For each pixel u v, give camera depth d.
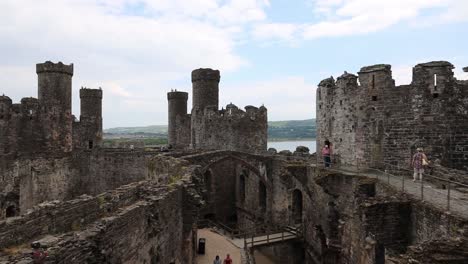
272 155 48.31
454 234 14.22
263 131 59.41
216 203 54.56
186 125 77.75
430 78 30.56
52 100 52.34
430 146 30.61
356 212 22.11
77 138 68.69
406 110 31.47
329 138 39.16
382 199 20.77
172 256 21.48
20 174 44.75
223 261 31.88
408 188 23.42
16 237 13.01
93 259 12.84
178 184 23.48
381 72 32.53
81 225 15.92
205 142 60.00
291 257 41.84
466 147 30.06
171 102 80.75
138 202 17.98
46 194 49.91
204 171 46.19
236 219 55.59
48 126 51.41
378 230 19.80
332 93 38.47
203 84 65.00
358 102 34.34
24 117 50.03
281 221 44.78
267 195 47.47
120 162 56.31
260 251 47.47
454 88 30.20
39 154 49.44
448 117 30.19
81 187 57.25
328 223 33.25
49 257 10.98
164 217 19.86
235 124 58.09
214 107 60.41
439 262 12.76
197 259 32.41
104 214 16.92
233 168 55.97
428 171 26.84
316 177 33.53
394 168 31.28
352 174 30.23
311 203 38.25
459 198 19.94
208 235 41.06
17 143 49.53
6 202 42.28
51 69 52.09
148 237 17.72
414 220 19.41
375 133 32.91
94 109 70.94
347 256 24.48
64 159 53.44
